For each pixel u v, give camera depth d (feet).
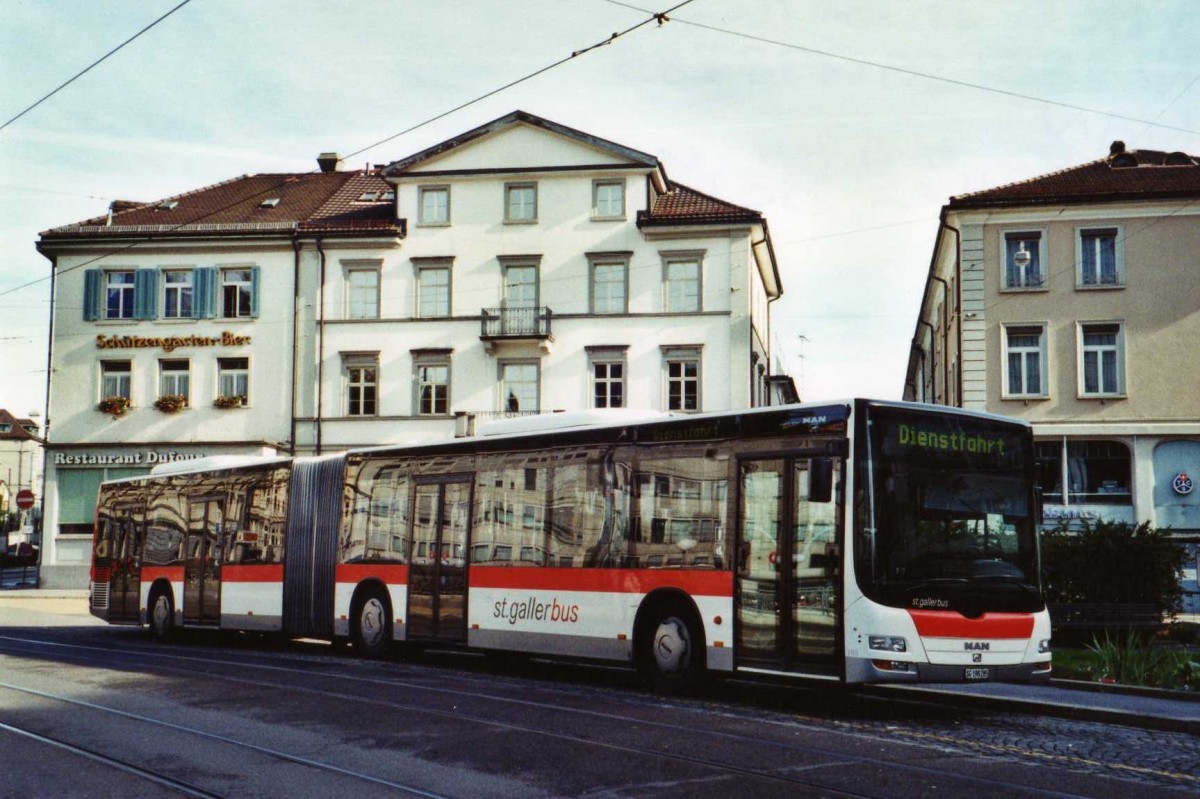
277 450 143.33
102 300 148.66
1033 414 116.98
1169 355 115.55
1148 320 116.26
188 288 148.05
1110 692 44.55
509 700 40.70
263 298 146.20
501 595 52.08
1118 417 115.65
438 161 143.84
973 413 40.83
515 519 52.16
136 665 54.54
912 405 39.63
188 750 30.96
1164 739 34.68
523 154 141.79
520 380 140.05
